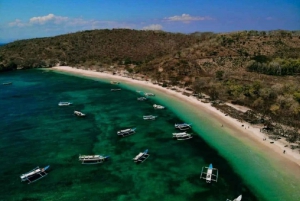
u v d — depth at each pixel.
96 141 80.31
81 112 107.44
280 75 140.50
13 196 55.00
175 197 55.06
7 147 75.94
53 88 153.50
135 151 74.38
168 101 122.56
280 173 62.03
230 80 132.25
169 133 86.44
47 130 88.38
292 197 54.00
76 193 56.09
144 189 57.59
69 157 70.56
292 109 91.25
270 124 87.19
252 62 150.88
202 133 85.44
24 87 156.12
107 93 140.88
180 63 171.88
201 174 62.88
